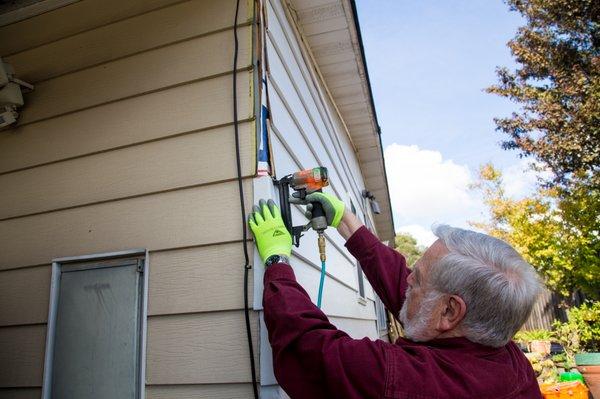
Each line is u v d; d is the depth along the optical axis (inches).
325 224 56.0
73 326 57.9
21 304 61.7
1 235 65.8
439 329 38.4
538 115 292.7
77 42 70.7
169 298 53.9
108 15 70.1
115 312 56.5
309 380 37.2
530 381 39.3
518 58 307.4
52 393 56.1
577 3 276.7
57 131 67.6
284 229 50.0
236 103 57.6
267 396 47.3
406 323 42.3
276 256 46.6
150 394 51.3
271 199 53.1
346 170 171.8
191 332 51.9
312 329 38.0
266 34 65.5
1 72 66.9
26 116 70.3
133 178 60.6
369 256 58.6
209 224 54.9
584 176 257.9
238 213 54.0
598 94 258.1
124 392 53.0
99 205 61.4
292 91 84.6
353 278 134.3
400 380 33.5
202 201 56.2
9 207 66.6
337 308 98.5
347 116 172.7
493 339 36.5
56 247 61.9
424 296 39.8
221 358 49.8
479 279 36.4
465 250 38.7
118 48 67.7
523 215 273.4
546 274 260.5
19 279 63.0
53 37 72.6
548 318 316.2
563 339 211.2
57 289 60.6
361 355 35.3
